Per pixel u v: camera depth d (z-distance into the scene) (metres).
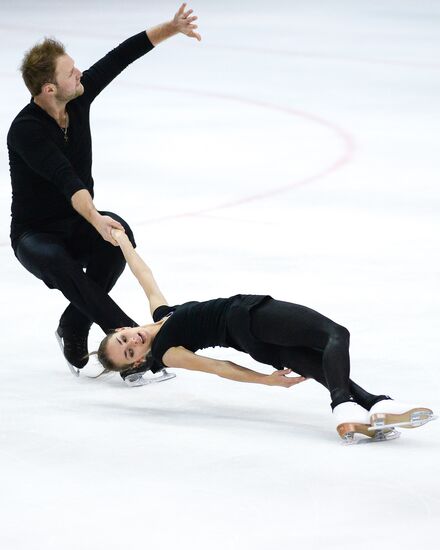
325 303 18.06
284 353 13.07
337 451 11.98
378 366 14.97
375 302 18.11
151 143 33.28
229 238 22.72
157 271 20.19
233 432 12.79
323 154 31.67
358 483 10.99
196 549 9.54
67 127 15.21
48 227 15.60
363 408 12.39
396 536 9.73
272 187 27.70
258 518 10.18
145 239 22.70
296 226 23.77
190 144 33.12
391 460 11.65
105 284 15.84
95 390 14.67
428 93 42.03
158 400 14.21
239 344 13.26
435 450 11.98
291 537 9.73
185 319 13.45
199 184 28.05
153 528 10.01
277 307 12.91
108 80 15.92
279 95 41.88
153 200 26.34
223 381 14.97
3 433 12.84
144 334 13.89
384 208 25.48
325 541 9.64
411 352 15.55
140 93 42.50
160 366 13.85
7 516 10.36
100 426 13.09
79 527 10.08
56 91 14.77
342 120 36.84
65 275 14.88
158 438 12.59
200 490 10.91
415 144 33.03
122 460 11.85
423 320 17.08
